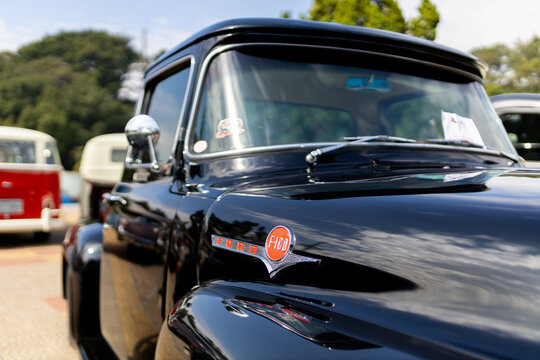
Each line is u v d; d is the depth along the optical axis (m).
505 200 1.05
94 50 72.12
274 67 2.00
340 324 1.01
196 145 1.95
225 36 2.00
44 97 63.97
